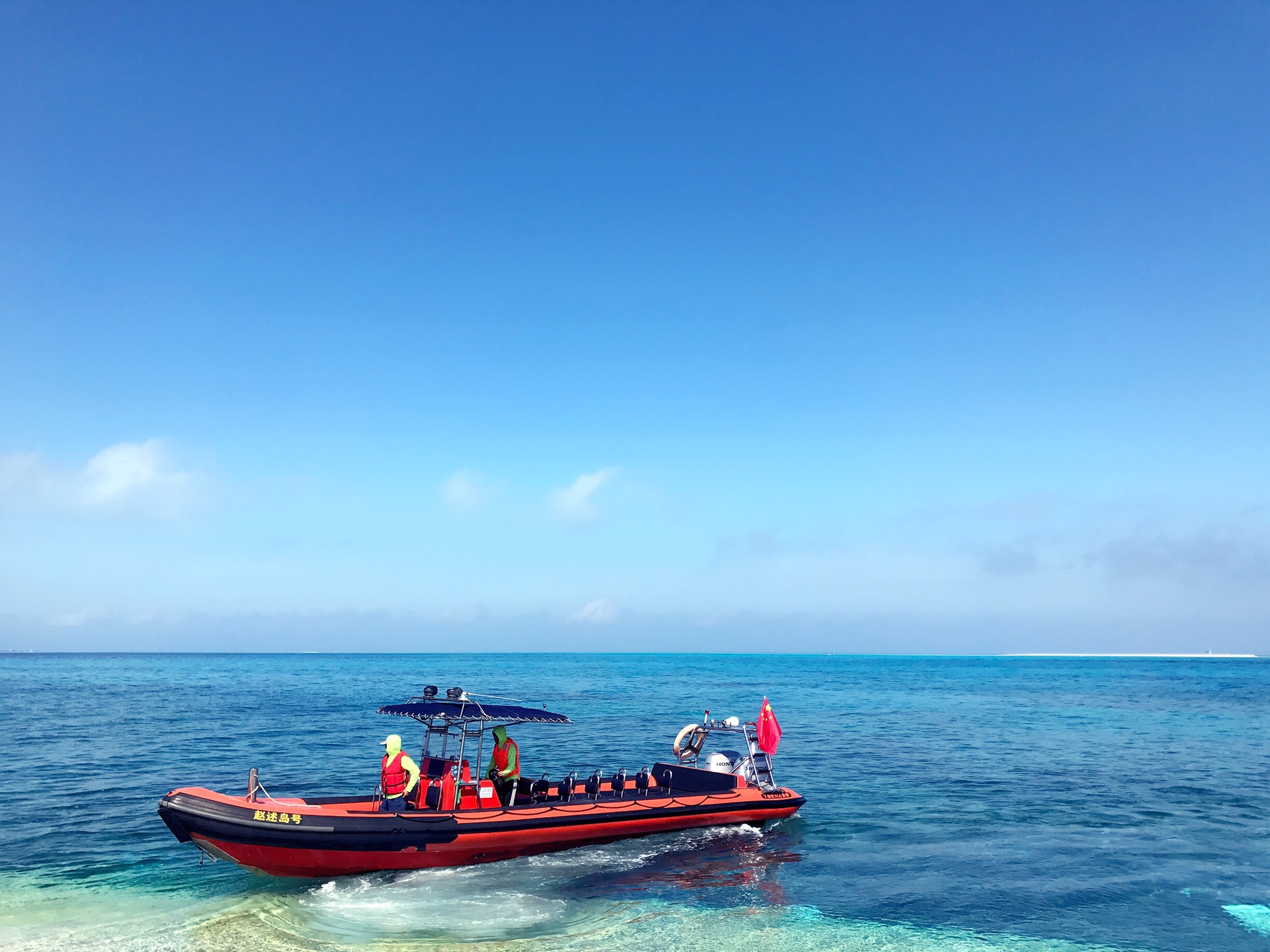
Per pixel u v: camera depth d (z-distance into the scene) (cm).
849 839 1642
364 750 2856
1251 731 3766
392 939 1074
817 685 8769
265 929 1109
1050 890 1323
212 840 1277
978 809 1947
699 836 1609
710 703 5562
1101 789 2209
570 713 4691
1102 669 16438
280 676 10412
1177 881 1376
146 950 1030
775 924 1155
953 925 1160
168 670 12900
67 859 1452
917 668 17438
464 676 10681
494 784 1502
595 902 1229
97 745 2994
